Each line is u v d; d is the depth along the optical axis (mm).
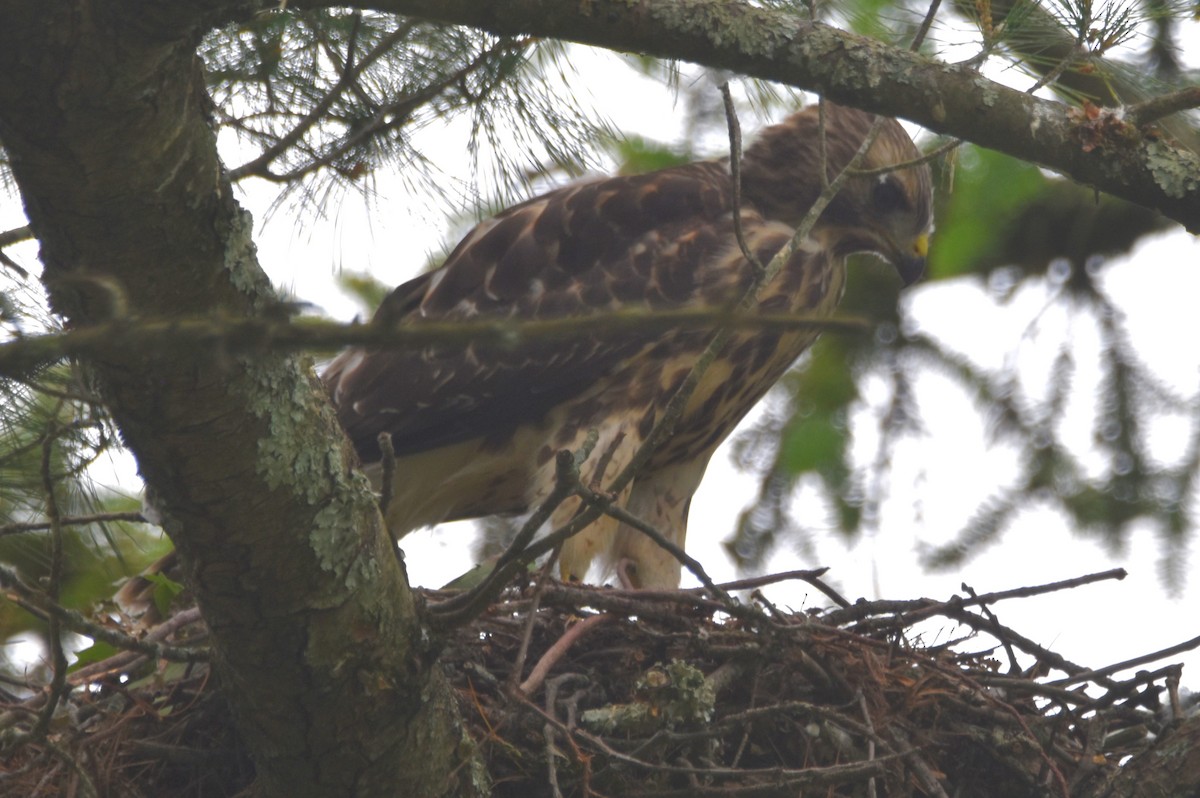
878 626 7328
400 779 5793
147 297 4602
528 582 6980
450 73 7043
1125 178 6168
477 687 6836
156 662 6875
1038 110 6098
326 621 5270
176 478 4852
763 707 6523
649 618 7062
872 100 5945
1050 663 7375
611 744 6484
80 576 9352
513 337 2977
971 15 6402
